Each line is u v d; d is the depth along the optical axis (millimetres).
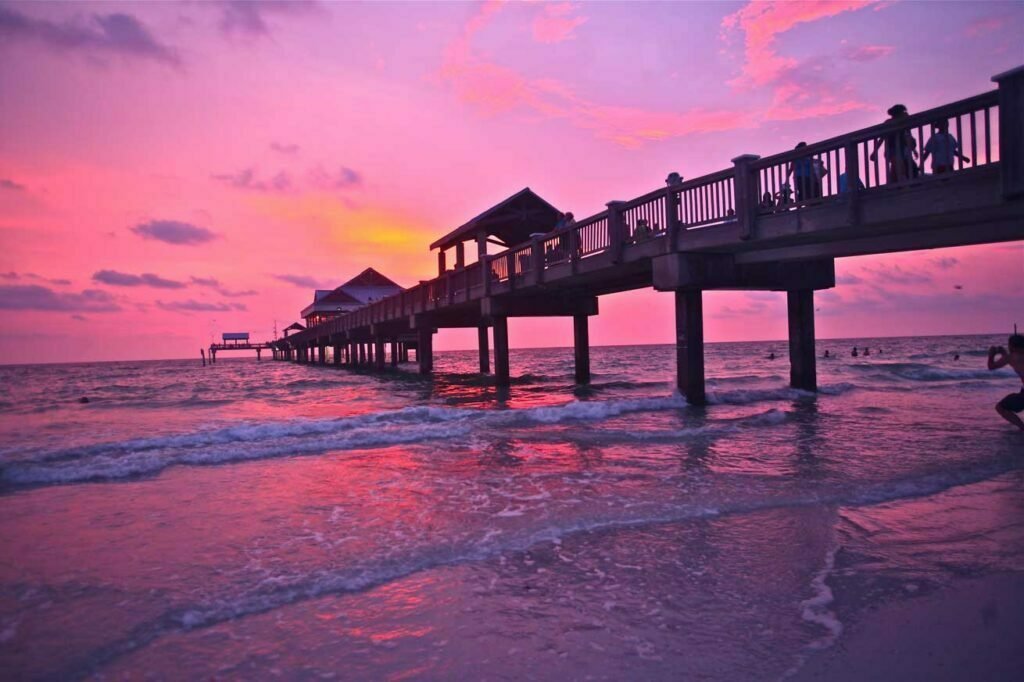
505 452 9500
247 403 21547
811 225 9945
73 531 5883
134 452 9883
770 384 22906
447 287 26297
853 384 20500
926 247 10617
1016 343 10383
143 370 87812
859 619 3812
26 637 3748
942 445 9430
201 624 3914
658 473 7859
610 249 14688
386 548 5281
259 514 6402
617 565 4797
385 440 10625
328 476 8117
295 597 4309
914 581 4383
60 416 17984
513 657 3424
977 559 4777
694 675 3199
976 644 3480
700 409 14250
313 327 68000
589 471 8070
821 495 6672
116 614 4059
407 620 3920
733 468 8070
